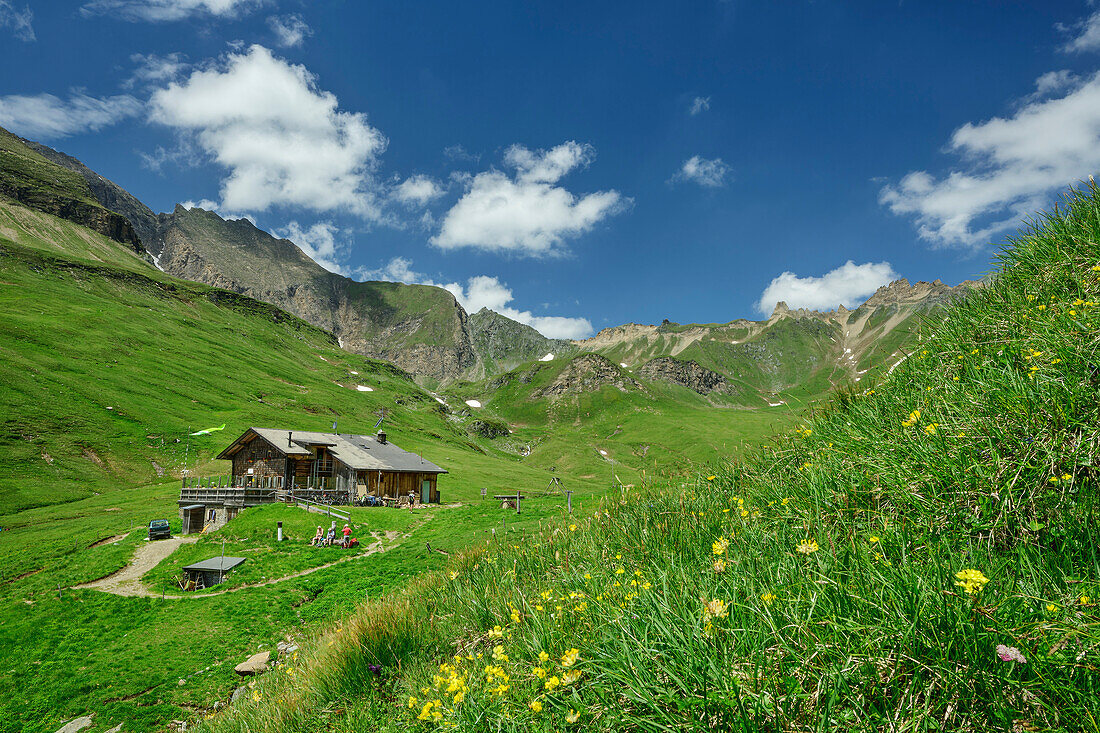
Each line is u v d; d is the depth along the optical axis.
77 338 142.62
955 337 5.92
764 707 2.58
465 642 6.01
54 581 33.41
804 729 2.51
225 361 181.88
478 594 6.89
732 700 2.66
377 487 70.00
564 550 7.13
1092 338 3.98
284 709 6.59
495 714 3.76
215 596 29.42
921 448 4.13
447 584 8.10
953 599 2.61
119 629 25.67
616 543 6.45
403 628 6.57
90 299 185.25
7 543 46.03
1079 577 2.76
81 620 26.97
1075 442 3.32
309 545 38.72
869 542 3.60
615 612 3.91
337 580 29.02
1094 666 2.15
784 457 6.29
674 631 3.25
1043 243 6.04
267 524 42.81
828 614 2.92
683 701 2.77
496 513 37.97
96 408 105.75
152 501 69.75
